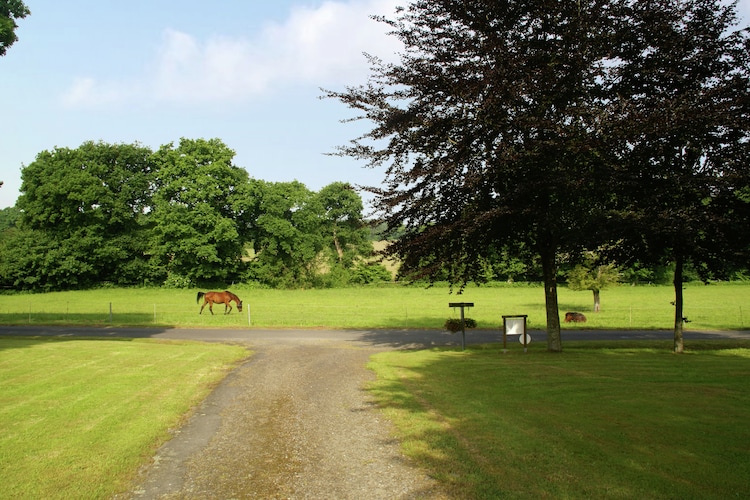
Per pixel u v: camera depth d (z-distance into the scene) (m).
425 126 14.18
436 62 14.57
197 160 55.59
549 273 16.45
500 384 10.98
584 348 18.06
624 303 44.66
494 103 12.83
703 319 31.70
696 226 12.66
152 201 59.25
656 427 7.68
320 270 64.56
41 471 6.75
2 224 79.06
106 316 33.44
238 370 14.40
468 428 7.91
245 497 5.98
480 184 13.74
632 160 13.30
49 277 55.53
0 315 34.22
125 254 58.56
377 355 16.61
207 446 7.88
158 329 26.94
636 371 12.30
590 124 12.60
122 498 6.02
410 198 15.16
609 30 13.38
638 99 13.62
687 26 14.43
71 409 9.68
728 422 7.90
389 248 15.50
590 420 8.10
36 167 54.16
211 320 30.95
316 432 8.35
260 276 62.16
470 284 66.31
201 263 58.00
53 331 26.12
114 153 58.75
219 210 58.62
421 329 26.67
